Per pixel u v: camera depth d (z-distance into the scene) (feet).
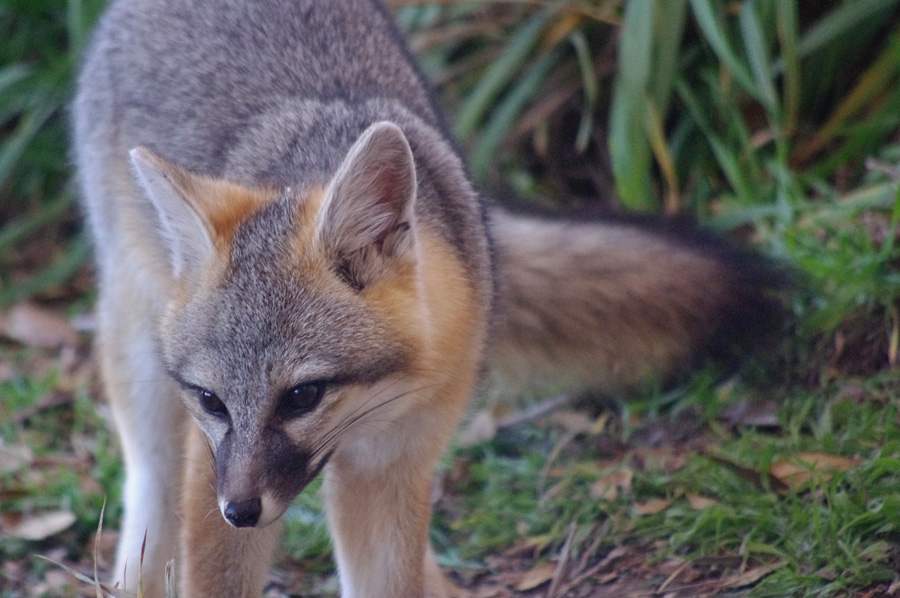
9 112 36.45
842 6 31.68
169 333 18.07
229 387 17.15
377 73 23.40
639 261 26.22
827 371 24.85
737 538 21.17
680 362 26.58
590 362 26.78
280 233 17.72
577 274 26.32
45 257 36.52
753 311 25.64
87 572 24.30
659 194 32.65
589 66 31.86
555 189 33.88
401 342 17.67
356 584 20.31
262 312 17.19
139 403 23.20
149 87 24.09
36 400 29.78
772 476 22.18
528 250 26.30
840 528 19.94
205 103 22.82
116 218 24.35
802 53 30.50
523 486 25.25
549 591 21.54
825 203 28.50
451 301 18.89
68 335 32.81
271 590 23.48
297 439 17.10
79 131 27.07
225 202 18.30
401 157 17.24
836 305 25.17
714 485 22.75
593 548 22.36
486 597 22.20
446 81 34.81
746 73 30.68
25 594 23.50
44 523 25.31
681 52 32.89
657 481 23.43
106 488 26.68
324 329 17.16
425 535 20.03
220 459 16.98
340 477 19.81
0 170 34.99
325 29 23.57
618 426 26.61
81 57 28.63
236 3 24.09
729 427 24.99
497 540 23.80
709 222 29.07
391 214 17.65
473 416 27.61
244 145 21.65
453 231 20.02
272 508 16.70
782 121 31.76
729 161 30.14
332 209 17.26
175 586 21.66
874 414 22.97
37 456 27.73
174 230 18.13
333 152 20.27
